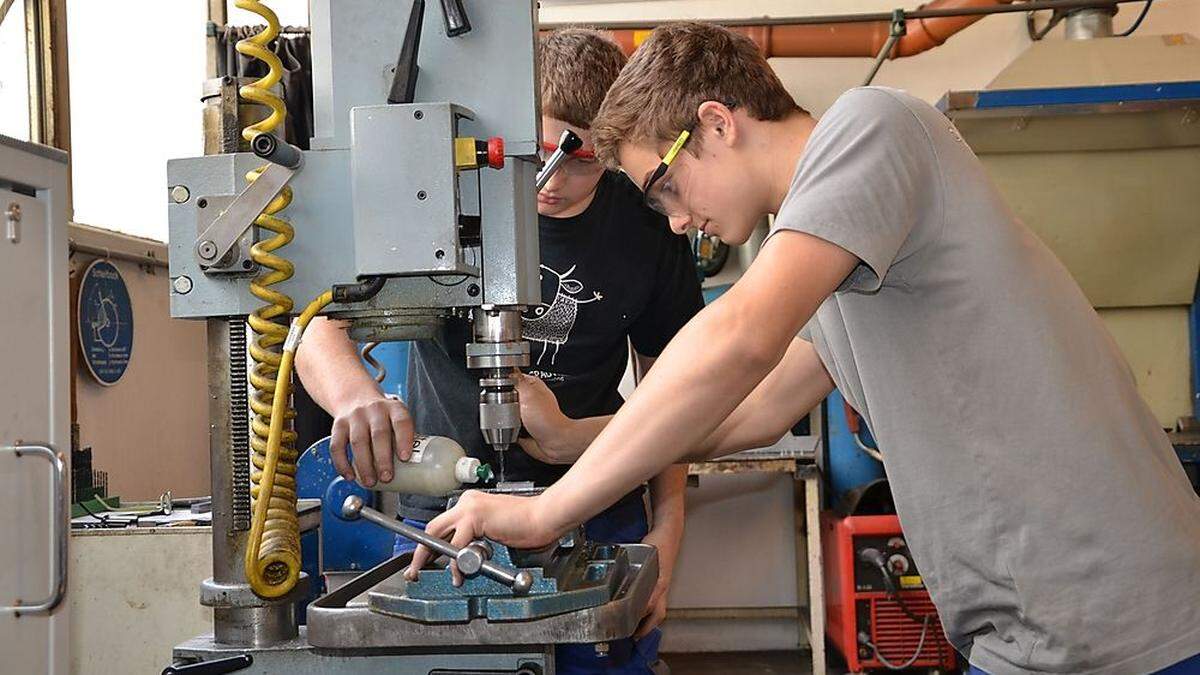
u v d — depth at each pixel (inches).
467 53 43.4
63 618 65.9
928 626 132.7
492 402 44.3
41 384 65.4
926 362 46.3
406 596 39.9
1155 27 154.8
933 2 139.5
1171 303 132.6
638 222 69.3
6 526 61.7
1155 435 48.2
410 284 43.4
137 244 133.0
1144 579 44.7
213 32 99.0
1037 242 48.4
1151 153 124.6
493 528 41.5
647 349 75.7
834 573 140.4
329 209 42.9
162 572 87.4
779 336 41.1
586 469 41.9
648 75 52.1
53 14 122.3
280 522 45.3
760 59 52.3
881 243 41.9
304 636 45.5
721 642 161.2
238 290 43.6
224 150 44.9
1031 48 128.6
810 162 43.8
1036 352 45.1
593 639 38.9
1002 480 45.4
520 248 43.7
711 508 159.8
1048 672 46.4
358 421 50.7
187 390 148.7
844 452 149.9
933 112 46.6
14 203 63.2
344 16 42.9
